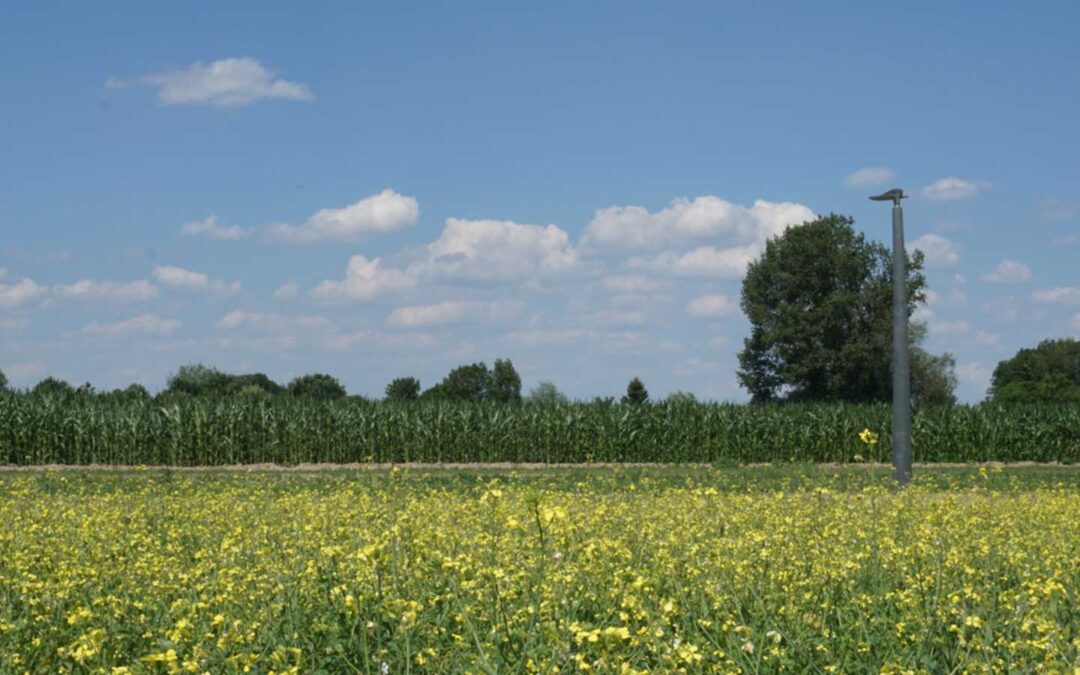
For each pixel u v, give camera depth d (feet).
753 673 23.63
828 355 272.51
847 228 283.18
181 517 54.49
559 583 27.78
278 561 34.06
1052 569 34.78
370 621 25.04
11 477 103.71
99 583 33.45
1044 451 166.40
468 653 23.95
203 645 23.95
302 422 141.90
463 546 34.35
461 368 373.40
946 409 168.45
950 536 37.40
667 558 33.06
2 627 25.86
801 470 122.83
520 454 150.00
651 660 23.77
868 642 25.21
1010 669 22.70
